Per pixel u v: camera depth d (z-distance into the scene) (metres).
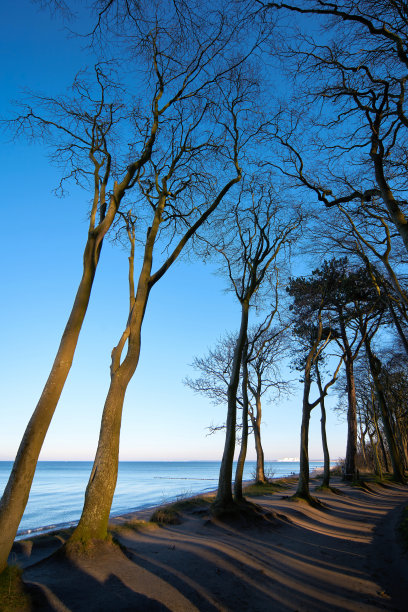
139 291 9.64
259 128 12.59
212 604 5.49
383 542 10.10
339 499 20.39
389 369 36.12
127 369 8.81
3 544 5.51
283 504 16.12
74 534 7.50
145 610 5.12
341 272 21.30
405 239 8.94
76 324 7.07
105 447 8.18
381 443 49.22
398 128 10.09
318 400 19.34
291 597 5.86
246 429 15.44
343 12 8.32
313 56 9.76
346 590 6.20
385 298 18.80
